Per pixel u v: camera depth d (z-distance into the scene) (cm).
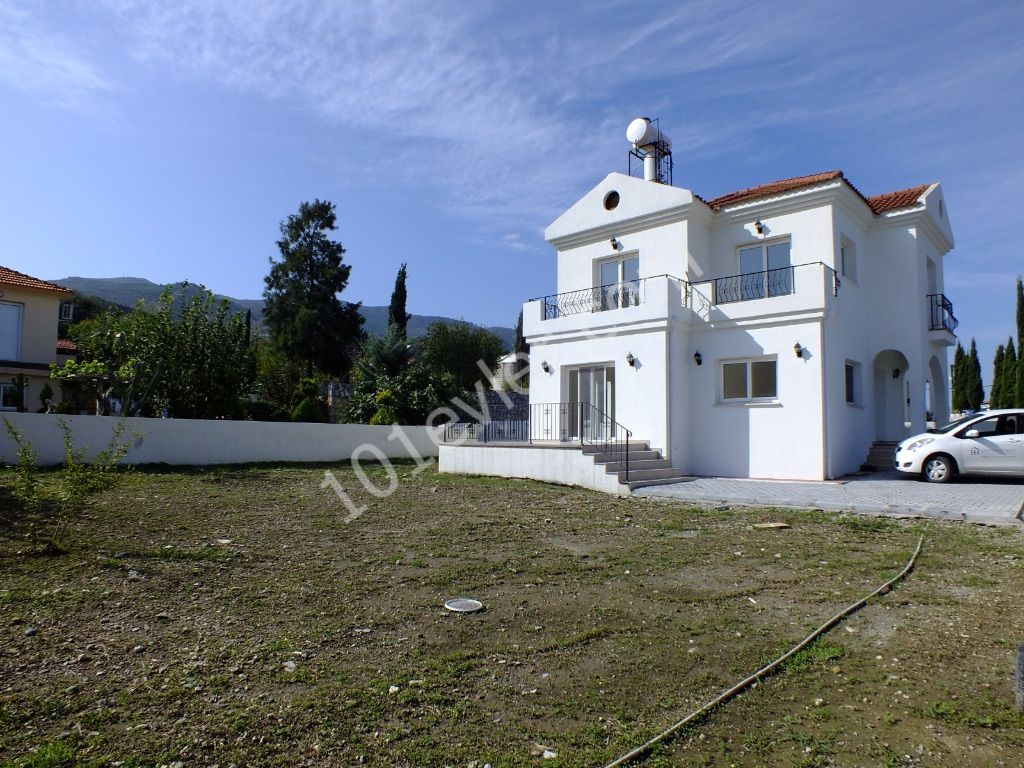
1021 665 364
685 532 889
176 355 1852
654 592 602
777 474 1447
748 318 1508
